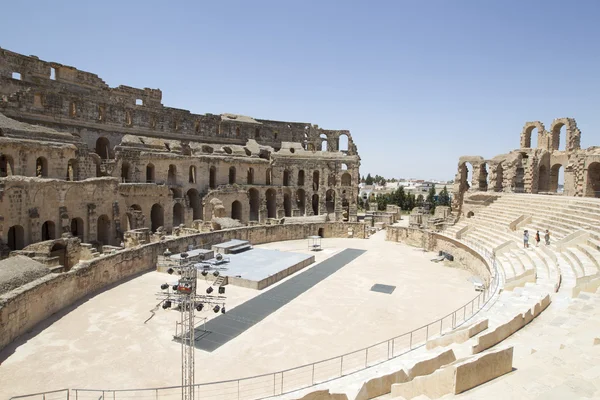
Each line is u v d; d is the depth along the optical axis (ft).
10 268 97.30
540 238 127.03
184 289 61.62
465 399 39.22
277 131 303.89
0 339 78.13
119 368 72.33
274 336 87.30
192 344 61.21
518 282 90.02
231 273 131.95
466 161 219.00
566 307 71.10
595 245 96.99
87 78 227.81
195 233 179.11
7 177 125.29
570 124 198.49
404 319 97.25
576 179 172.24
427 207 300.61
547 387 39.63
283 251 177.47
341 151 307.78
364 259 166.71
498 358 46.09
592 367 41.57
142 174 201.77
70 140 175.32
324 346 82.38
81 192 153.58
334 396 48.96
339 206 271.90
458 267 152.87
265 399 54.08
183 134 254.27
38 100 189.47
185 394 60.08
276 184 264.31
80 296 108.37
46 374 69.87
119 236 167.73
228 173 243.60
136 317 96.07
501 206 183.21
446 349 61.36
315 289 122.72
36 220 131.95
